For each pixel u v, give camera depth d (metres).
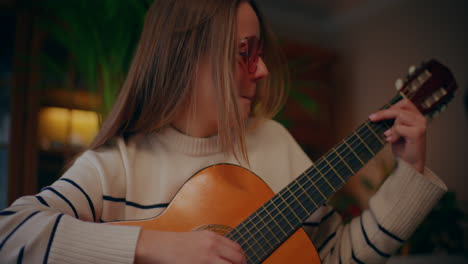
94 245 0.52
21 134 2.49
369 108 3.54
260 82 0.91
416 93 0.73
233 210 0.67
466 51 2.81
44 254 0.51
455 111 2.86
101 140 0.74
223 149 0.73
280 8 3.73
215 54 0.70
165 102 0.74
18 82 2.50
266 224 0.64
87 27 1.32
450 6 2.93
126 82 0.77
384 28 3.47
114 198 0.69
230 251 0.53
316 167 0.68
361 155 0.69
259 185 0.70
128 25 1.30
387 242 0.71
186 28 0.72
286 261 0.62
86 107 2.48
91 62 1.34
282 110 1.26
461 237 2.17
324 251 0.78
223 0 0.73
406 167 0.70
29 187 2.46
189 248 0.52
